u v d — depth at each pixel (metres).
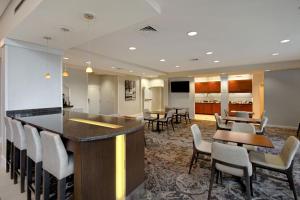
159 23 2.95
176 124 7.80
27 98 3.57
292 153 2.24
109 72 8.81
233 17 2.73
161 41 3.91
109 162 1.98
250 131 3.46
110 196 1.99
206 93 11.14
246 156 2.02
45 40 3.31
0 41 3.45
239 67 7.25
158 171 3.10
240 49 4.63
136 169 2.38
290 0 2.26
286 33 3.45
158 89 12.70
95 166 1.84
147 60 6.10
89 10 2.13
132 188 2.29
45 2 1.94
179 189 2.54
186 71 8.99
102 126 2.34
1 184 2.71
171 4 2.31
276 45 4.27
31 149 2.23
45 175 2.00
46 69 3.86
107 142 1.95
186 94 10.41
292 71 6.81
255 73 8.54
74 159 1.82
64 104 6.65
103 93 10.34
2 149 3.61
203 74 8.70
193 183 2.70
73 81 7.33
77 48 4.50
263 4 2.35
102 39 3.77
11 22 2.85
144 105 11.72
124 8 2.09
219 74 8.73
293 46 4.34
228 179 2.81
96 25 2.59
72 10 2.12
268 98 7.32
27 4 2.28
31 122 2.64
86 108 7.91
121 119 3.05
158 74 9.71
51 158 1.85
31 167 2.34
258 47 4.44
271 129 6.73
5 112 3.30
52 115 3.53
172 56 5.47
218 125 4.91
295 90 6.78
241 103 9.69
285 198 2.33
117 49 4.62
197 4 2.33
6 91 3.29
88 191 1.79
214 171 2.30
